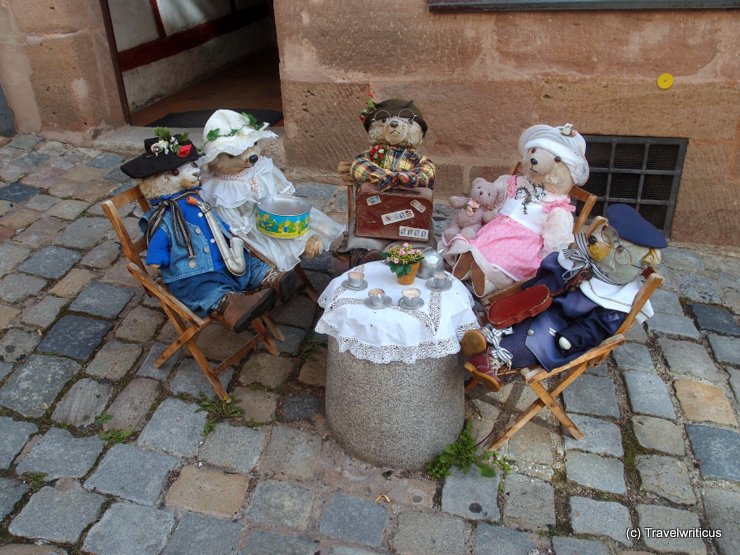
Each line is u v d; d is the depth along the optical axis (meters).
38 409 3.25
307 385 3.45
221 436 3.15
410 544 2.73
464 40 4.58
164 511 2.82
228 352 3.63
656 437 3.22
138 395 3.35
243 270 3.35
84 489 2.89
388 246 3.54
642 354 3.73
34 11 5.20
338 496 2.91
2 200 4.86
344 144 5.12
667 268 4.52
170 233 3.25
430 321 2.72
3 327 3.71
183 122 6.23
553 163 3.52
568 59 4.50
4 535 2.69
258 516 2.81
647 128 4.59
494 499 2.92
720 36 4.23
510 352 2.99
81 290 4.01
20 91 5.57
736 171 4.59
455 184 5.07
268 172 3.62
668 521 2.84
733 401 3.43
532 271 3.59
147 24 6.80
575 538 2.77
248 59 8.72
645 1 4.18
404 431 2.92
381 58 4.75
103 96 5.73
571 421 3.17
